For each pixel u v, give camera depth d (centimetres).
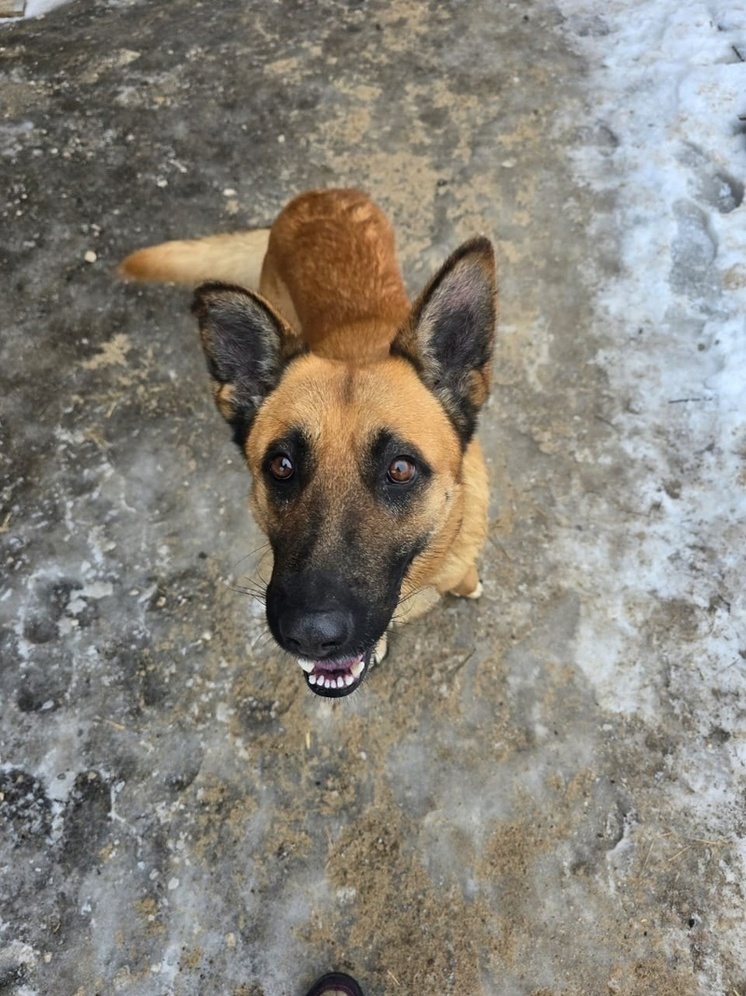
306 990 48
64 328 73
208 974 48
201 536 63
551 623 58
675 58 86
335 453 42
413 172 82
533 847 50
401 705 56
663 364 67
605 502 62
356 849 51
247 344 46
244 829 52
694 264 72
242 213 80
